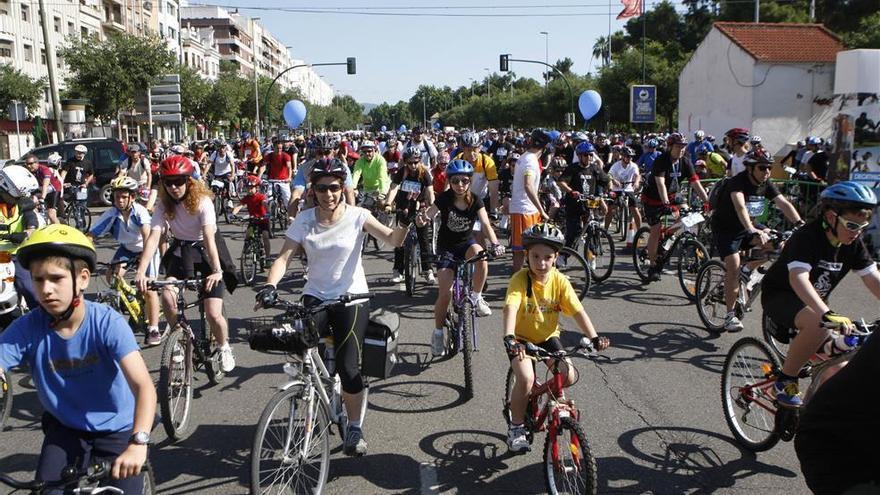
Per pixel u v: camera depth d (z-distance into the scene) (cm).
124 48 3812
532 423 426
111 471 267
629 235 1252
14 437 506
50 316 285
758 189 668
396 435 491
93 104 3900
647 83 3828
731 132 887
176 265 562
